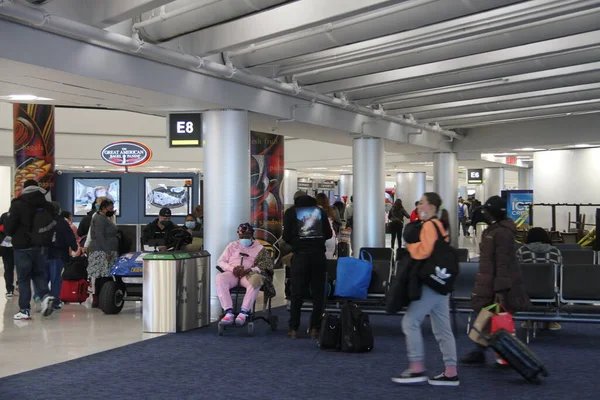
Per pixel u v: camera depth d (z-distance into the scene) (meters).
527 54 9.48
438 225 5.95
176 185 14.35
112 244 10.93
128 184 14.28
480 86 11.61
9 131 24.72
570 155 21.06
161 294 8.84
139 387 6.04
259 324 9.58
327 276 8.83
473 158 20.02
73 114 26.20
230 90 10.62
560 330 9.07
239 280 8.90
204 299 9.36
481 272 6.63
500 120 16.19
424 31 8.56
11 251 12.41
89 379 6.32
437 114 15.22
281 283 14.70
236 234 10.80
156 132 27.91
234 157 10.88
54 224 10.05
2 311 10.76
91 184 14.32
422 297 6.00
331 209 12.36
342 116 13.88
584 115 17.83
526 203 20.34
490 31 8.12
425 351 7.67
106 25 7.84
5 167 27.25
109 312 10.49
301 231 8.30
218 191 10.87
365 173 15.40
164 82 9.40
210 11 7.61
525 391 5.89
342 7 7.34
